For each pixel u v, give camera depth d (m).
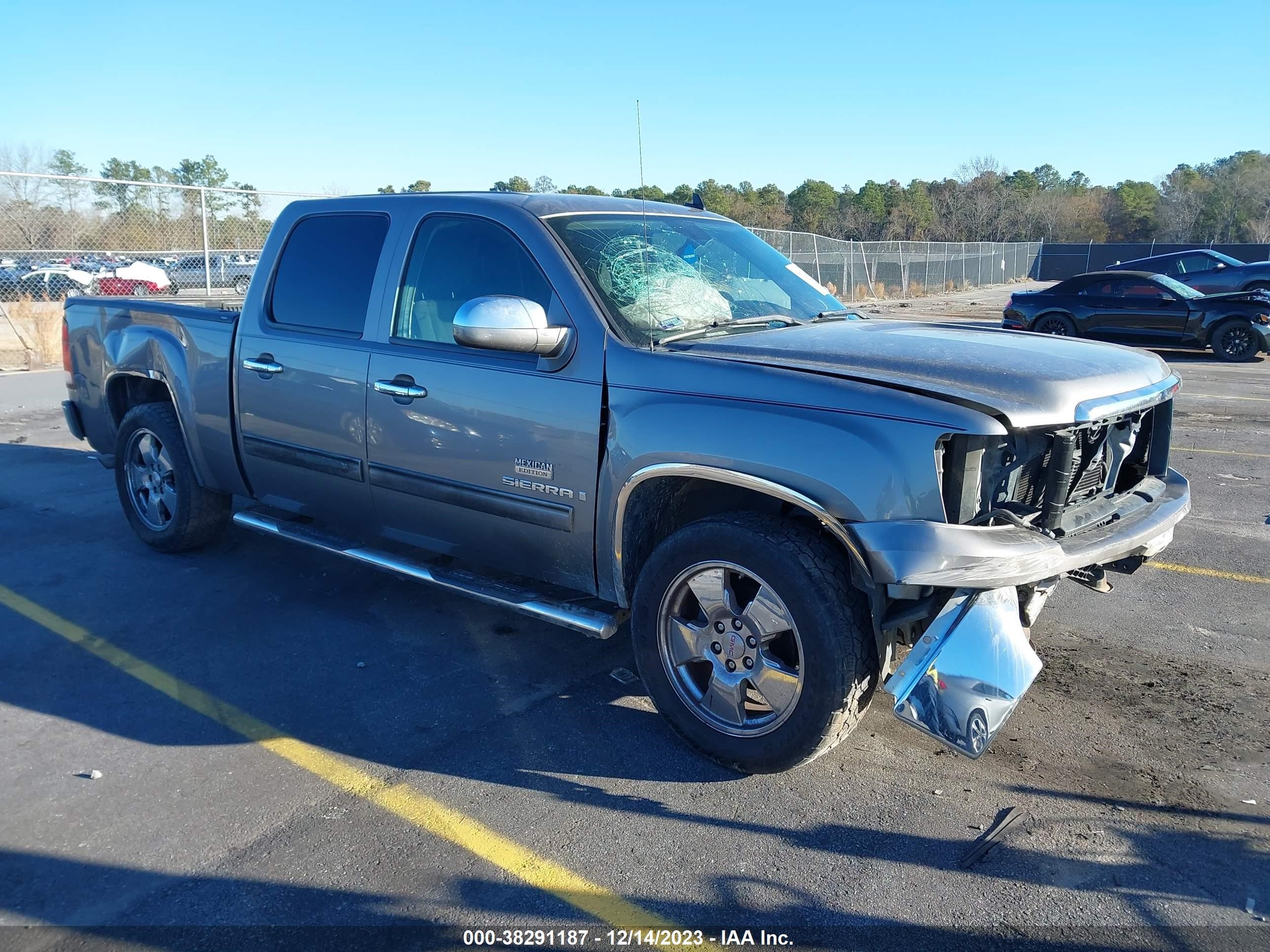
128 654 4.29
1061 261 53.28
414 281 4.10
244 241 14.62
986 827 3.01
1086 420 3.02
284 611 4.80
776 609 3.07
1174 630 4.55
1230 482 7.33
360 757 3.45
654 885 2.74
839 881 2.75
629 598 3.60
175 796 3.19
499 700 3.88
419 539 4.23
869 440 2.86
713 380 3.19
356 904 2.67
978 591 2.85
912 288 34.50
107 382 5.64
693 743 3.39
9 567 5.38
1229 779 3.26
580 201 4.08
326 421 4.35
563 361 3.53
